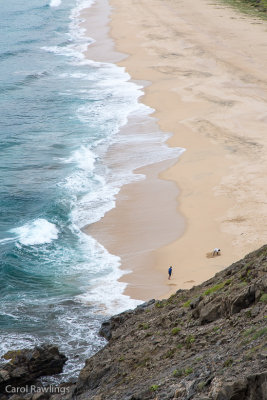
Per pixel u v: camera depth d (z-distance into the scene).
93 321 62.12
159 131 118.12
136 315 55.88
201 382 31.88
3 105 139.00
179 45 184.88
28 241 79.81
